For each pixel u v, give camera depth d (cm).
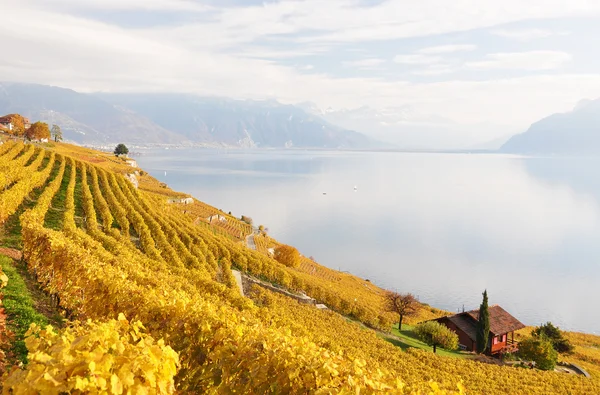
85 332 668
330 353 858
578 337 7106
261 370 745
